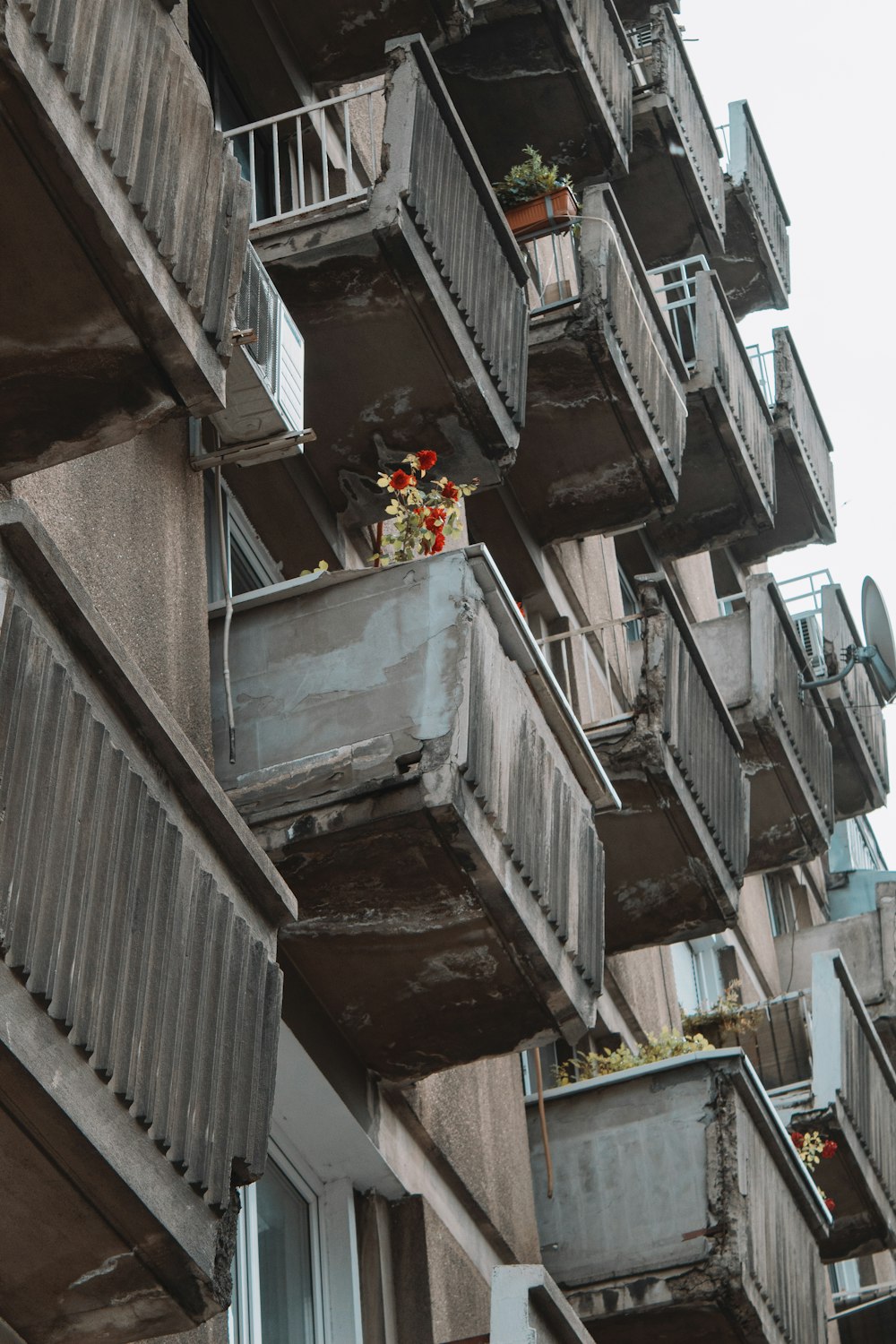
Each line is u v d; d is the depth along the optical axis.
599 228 14.77
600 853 10.28
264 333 9.38
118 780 6.06
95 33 6.51
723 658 19.30
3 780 5.52
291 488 11.31
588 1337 9.41
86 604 5.98
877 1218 17.84
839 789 24.30
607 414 14.64
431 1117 11.04
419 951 9.34
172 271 6.70
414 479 10.77
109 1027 5.82
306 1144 10.22
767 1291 13.20
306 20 13.16
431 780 8.70
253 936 6.73
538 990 9.53
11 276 6.44
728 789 14.80
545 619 16.17
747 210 23.44
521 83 16.36
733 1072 13.44
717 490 19.47
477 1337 9.83
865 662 20.66
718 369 18.50
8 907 5.47
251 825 8.85
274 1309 9.59
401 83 11.23
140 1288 6.02
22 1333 6.15
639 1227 13.11
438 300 10.91
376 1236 10.41
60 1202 5.77
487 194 11.86
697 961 22.05
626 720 13.88
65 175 6.23
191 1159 6.07
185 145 6.95
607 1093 13.61
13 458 6.95
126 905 6.00
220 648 9.45
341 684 9.17
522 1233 12.25
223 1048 6.39
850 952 23.84
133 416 6.83
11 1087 5.47
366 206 10.77
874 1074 18.42
